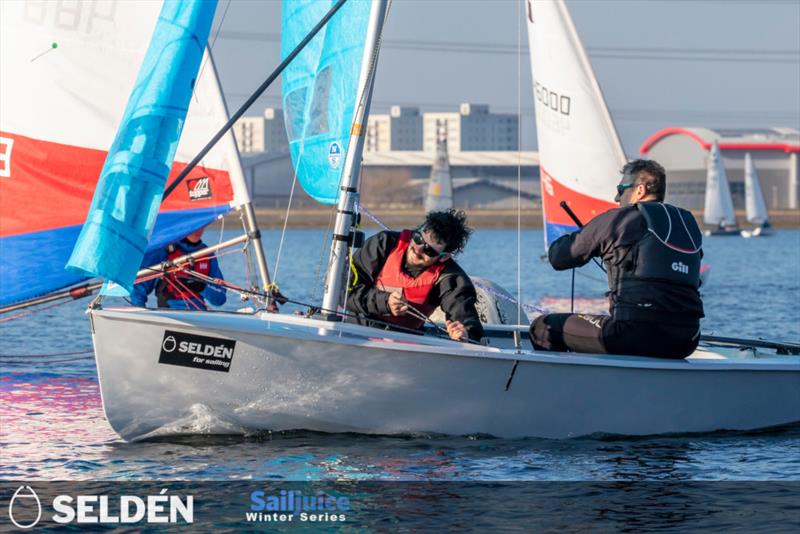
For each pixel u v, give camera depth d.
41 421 30.72
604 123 64.12
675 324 28.28
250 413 27.23
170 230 34.69
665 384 28.78
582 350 29.03
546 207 66.12
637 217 28.28
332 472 24.78
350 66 30.19
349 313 28.80
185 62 26.88
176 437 27.41
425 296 28.09
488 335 32.94
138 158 26.05
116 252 25.41
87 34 33.62
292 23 32.44
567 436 28.42
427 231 27.59
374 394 27.34
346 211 28.33
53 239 33.00
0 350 47.78
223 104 35.03
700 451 27.45
